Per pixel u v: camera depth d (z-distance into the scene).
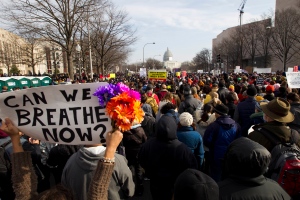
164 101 6.41
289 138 2.80
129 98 1.63
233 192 1.86
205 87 8.36
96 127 2.00
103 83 1.94
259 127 3.03
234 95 6.34
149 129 5.27
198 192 1.44
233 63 64.38
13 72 51.62
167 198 3.15
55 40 18.67
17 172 1.68
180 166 3.06
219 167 3.94
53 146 3.73
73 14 17.67
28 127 2.01
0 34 45.12
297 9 49.81
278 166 2.46
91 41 23.59
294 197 2.34
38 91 1.97
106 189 1.52
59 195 1.37
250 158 1.83
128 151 4.45
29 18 16.61
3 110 1.98
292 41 47.78
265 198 1.82
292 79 7.21
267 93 6.47
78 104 1.98
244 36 56.28
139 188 4.58
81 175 2.00
